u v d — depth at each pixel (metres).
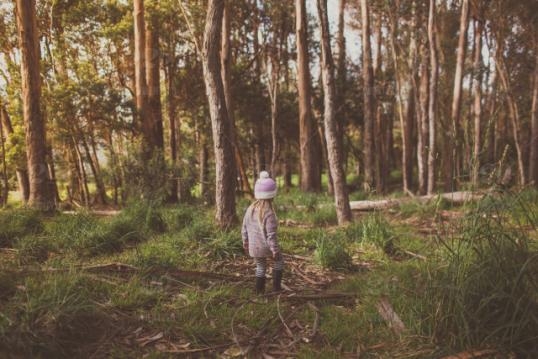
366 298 4.66
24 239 6.62
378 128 26.09
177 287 5.00
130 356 3.47
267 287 5.28
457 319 3.53
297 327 4.11
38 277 4.54
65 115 16.38
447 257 4.13
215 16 7.42
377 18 24.09
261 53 23.47
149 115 16.89
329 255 6.13
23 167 18.97
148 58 17.22
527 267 3.41
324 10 9.12
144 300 4.44
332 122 9.52
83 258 6.18
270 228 4.82
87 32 18.19
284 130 27.75
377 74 24.55
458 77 17.70
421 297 4.18
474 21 21.25
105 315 3.97
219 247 6.46
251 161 30.47
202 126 23.14
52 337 3.40
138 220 8.23
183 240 6.95
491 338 3.43
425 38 19.58
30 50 11.56
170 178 13.92
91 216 8.18
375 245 7.10
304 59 19.19
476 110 20.36
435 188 16.91
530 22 18.72
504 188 3.72
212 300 4.56
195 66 23.22
